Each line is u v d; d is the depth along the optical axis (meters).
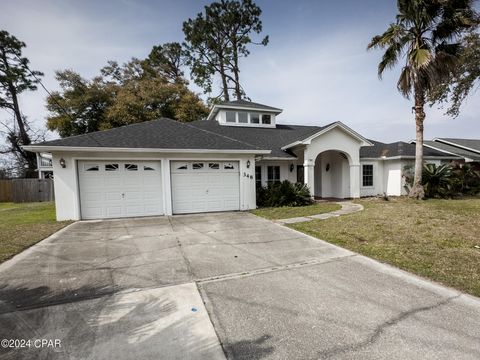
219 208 10.82
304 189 12.31
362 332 2.55
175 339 2.46
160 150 9.59
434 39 12.00
